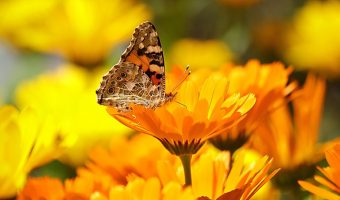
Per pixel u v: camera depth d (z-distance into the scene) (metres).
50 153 0.39
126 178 0.39
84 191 0.37
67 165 0.62
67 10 0.81
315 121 0.48
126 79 0.41
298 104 0.49
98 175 0.39
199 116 0.36
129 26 0.82
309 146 0.48
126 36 0.83
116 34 0.82
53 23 0.82
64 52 0.81
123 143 0.43
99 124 0.64
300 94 0.46
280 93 0.42
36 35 0.83
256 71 0.42
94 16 0.81
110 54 0.85
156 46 0.42
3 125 0.38
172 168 0.37
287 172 0.48
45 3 0.82
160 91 0.40
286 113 0.48
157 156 0.41
